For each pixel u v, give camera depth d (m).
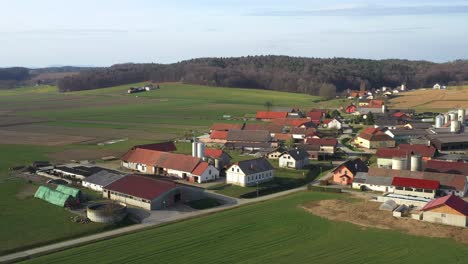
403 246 63.50
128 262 58.19
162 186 86.88
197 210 83.00
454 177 92.81
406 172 97.00
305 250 62.16
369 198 89.81
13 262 58.66
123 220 75.56
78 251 62.00
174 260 58.88
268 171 105.94
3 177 105.94
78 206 83.56
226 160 118.69
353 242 65.12
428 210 74.44
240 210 81.81
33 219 75.69
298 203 86.19
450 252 61.38
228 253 61.16
